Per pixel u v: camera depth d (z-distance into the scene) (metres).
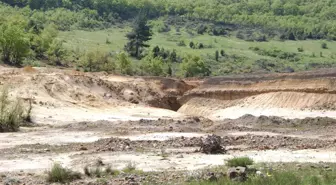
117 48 155.75
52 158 27.30
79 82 70.00
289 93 66.69
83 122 46.22
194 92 78.31
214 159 27.17
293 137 37.56
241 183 19.27
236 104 71.25
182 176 21.50
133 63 134.25
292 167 23.66
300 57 173.38
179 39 188.75
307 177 20.31
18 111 42.81
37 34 131.38
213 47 177.88
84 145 32.22
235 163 24.03
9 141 34.81
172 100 79.50
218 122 51.88
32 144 32.81
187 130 42.12
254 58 164.25
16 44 97.50
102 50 115.81
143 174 22.30
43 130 41.50
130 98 73.06
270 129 44.47
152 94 77.62
